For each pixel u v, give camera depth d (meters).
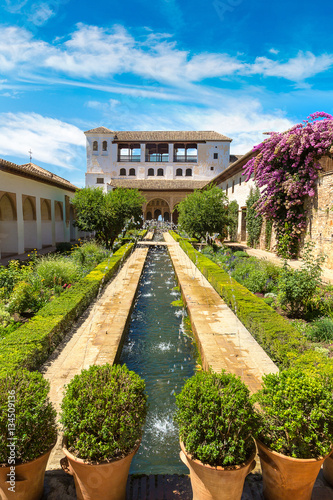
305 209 10.98
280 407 2.13
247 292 7.10
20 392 2.22
